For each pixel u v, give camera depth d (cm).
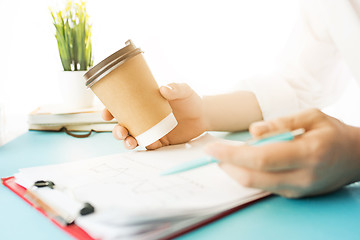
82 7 89
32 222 36
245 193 38
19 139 79
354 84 129
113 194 38
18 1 127
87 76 48
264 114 76
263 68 153
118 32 149
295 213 35
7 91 131
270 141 35
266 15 149
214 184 40
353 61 75
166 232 31
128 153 56
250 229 33
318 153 33
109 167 49
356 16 73
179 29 153
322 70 85
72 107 90
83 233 33
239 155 33
